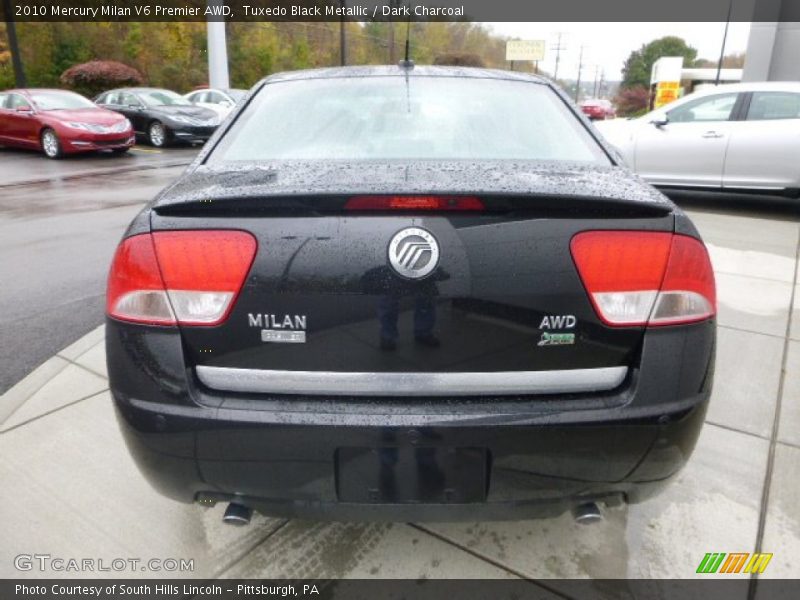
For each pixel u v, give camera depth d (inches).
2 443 94.5
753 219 265.3
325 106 82.9
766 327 142.4
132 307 56.8
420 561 73.3
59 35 925.8
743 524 78.9
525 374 55.9
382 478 56.6
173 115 542.6
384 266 53.8
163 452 57.5
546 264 54.6
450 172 62.6
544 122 81.3
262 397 56.6
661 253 56.1
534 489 57.7
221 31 748.6
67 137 452.4
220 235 55.1
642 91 2684.5
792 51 495.5
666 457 58.0
